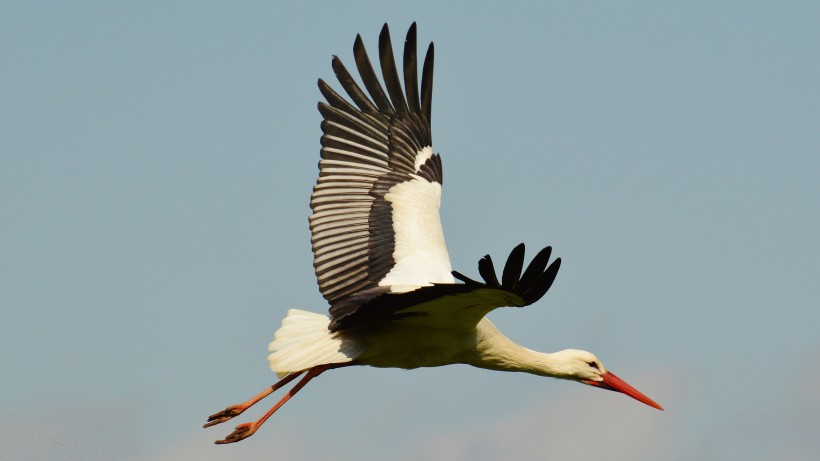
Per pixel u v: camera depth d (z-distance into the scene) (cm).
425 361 1396
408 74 1548
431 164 1529
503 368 1476
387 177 1485
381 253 1398
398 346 1369
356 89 1516
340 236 1433
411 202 1458
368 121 1512
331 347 1309
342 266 1409
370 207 1449
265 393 1382
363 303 1280
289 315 1347
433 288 1178
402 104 1544
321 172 1462
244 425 1377
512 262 1113
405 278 1352
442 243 1415
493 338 1445
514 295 1162
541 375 1544
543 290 1157
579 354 1594
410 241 1404
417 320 1338
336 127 1487
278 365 1294
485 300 1216
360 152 1490
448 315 1315
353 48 1529
